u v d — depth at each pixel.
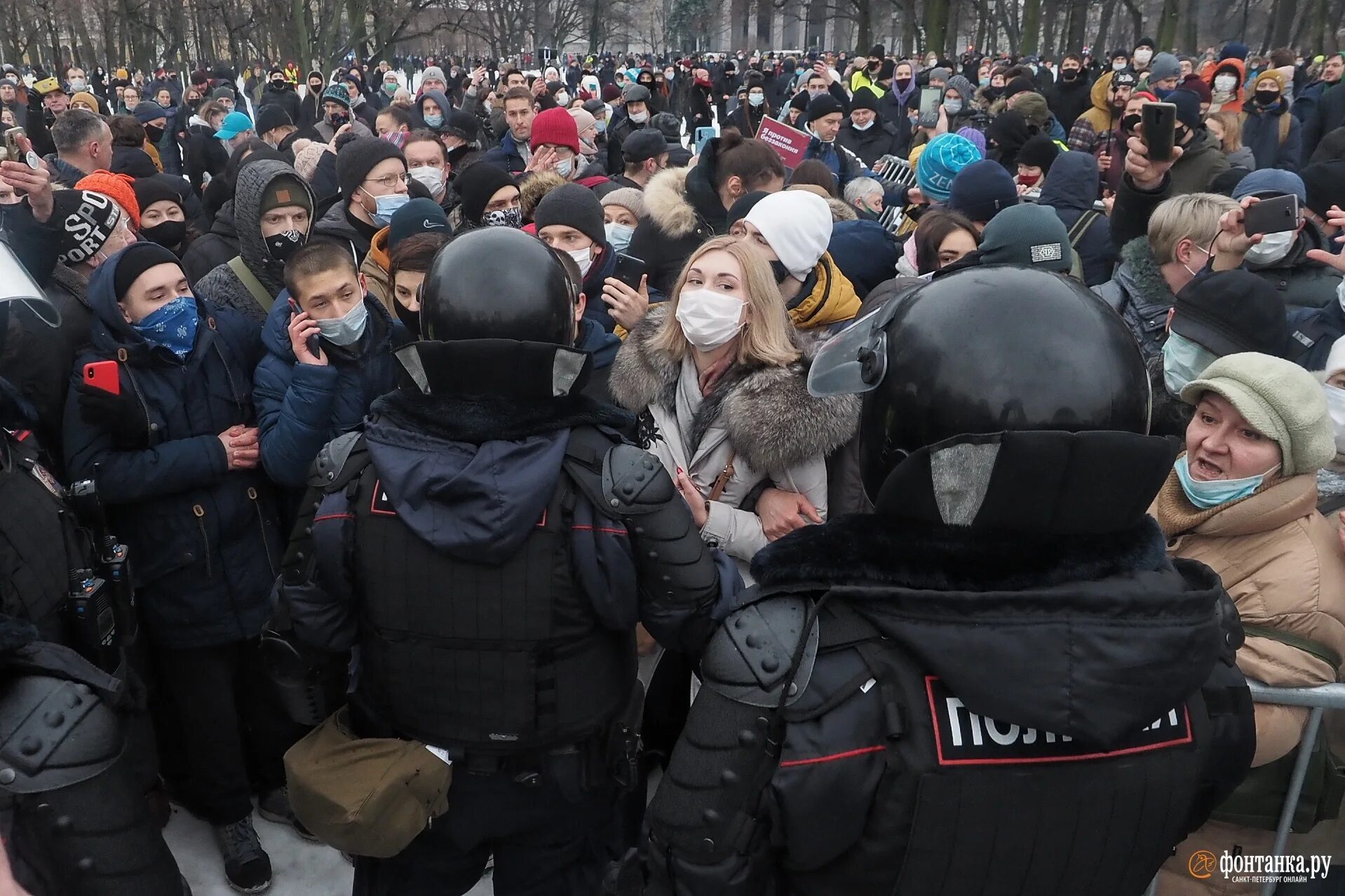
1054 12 39.16
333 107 9.88
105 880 1.14
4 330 2.07
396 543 1.51
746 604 1.14
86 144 4.81
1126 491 1.00
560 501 1.51
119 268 2.19
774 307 2.29
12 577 1.57
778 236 2.77
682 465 2.34
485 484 1.43
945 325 1.04
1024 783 1.01
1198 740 1.08
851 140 10.25
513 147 7.18
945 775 1.00
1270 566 1.77
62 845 1.12
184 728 2.35
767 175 4.21
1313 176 3.65
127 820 1.17
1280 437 1.76
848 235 3.71
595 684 1.60
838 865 1.09
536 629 1.52
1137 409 1.04
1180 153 3.64
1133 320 3.27
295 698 1.71
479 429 1.48
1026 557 1.02
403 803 1.54
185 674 2.34
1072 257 3.23
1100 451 0.97
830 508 2.28
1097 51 39.59
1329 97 8.80
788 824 1.05
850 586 1.04
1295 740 1.73
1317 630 1.73
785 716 1.05
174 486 2.22
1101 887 1.06
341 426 2.35
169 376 2.26
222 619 2.33
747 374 2.28
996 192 3.79
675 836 1.12
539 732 1.56
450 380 1.52
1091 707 0.96
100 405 2.13
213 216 5.54
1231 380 1.82
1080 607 0.98
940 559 1.03
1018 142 6.85
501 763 1.59
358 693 1.69
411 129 7.45
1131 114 6.00
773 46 69.12
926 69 17.50
